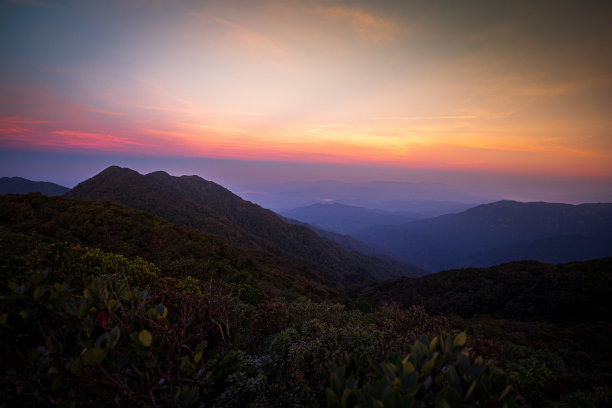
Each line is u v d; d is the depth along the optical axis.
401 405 1.60
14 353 2.02
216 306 3.72
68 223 16.72
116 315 2.40
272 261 50.09
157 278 6.47
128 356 2.26
